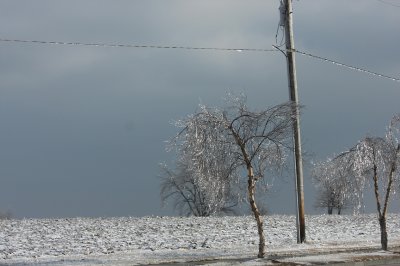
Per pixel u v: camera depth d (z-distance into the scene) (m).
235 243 26.75
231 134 19.38
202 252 22.36
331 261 18.97
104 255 21.41
